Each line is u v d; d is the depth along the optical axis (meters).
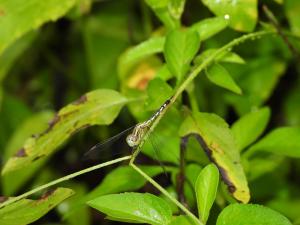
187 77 0.42
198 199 0.35
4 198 0.37
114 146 0.41
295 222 0.48
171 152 0.45
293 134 0.43
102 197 0.34
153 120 0.39
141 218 0.34
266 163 0.47
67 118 0.41
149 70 0.50
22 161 0.40
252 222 0.33
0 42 0.47
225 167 0.38
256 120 0.45
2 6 0.47
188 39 0.41
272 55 0.57
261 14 0.56
